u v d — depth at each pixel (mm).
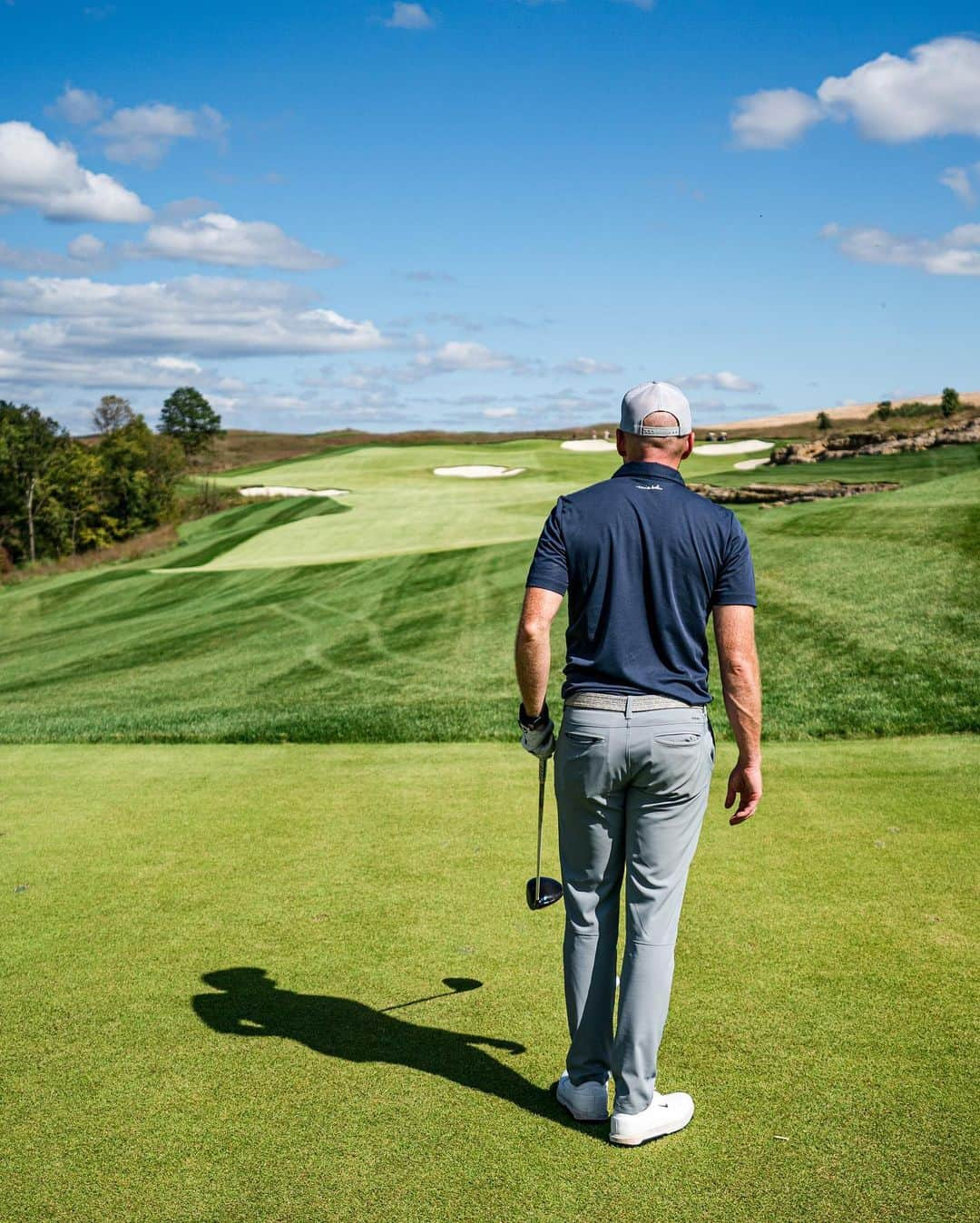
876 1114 2605
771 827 5270
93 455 70938
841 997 3268
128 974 3641
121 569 36000
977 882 4352
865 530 19172
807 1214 2219
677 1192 2316
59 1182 2393
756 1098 2701
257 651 18438
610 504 2727
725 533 2717
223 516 48719
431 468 64188
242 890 4551
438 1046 3068
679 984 3383
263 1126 2633
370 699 13086
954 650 11414
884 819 5414
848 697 9984
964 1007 3180
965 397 93375
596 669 2703
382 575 24844
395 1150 2516
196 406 114188
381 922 4098
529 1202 2289
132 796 6703
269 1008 3334
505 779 6875
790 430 98625
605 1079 2729
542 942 3863
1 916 4270
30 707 15164
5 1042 3129
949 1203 2244
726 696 2756
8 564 50188
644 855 2699
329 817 5887
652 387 2852
